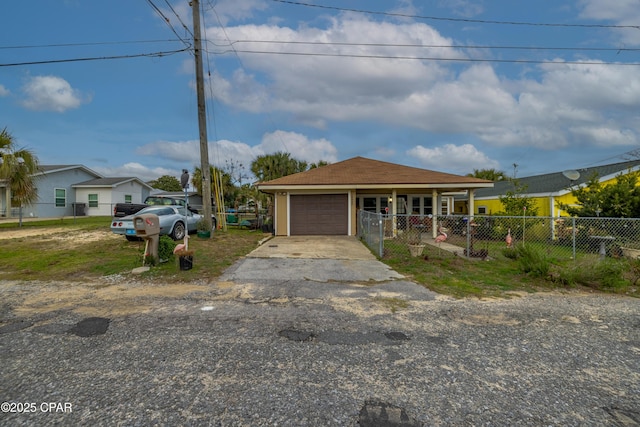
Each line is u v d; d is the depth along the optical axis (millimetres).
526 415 2174
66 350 3109
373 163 16516
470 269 6941
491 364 2885
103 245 9273
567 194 13422
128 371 2715
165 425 2037
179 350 3109
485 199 19109
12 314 4160
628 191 9289
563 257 8281
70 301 4715
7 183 13367
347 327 3730
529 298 4949
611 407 2277
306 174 14977
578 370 2797
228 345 3227
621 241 8820
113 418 2107
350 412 2180
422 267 7059
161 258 7203
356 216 13781
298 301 4719
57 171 22156
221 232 13445
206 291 5230
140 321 3896
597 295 5156
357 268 6996
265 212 19828
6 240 10047
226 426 2031
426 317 4086
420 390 2457
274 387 2479
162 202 14445
